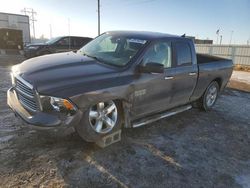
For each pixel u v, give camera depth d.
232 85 10.39
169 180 2.93
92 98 3.02
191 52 4.70
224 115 5.71
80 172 2.89
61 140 3.59
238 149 3.99
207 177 3.09
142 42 3.88
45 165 2.96
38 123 2.76
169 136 4.18
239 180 3.10
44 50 13.53
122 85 3.32
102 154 3.33
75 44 14.55
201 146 3.94
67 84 2.89
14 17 28.94
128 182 2.81
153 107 4.05
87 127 3.16
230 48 25.11
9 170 2.80
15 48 21.47
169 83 4.14
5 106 5.00
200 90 5.22
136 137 4.00
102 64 3.59
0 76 8.63
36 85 2.81
